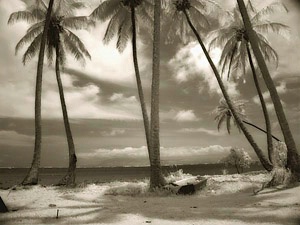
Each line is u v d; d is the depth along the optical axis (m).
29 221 6.59
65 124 18.22
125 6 20.80
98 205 8.95
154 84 14.22
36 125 17.59
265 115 20.94
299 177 11.50
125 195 11.83
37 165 17.05
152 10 21.27
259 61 13.77
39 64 18.12
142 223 6.12
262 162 19.19
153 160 13.30
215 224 5.79
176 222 6.12
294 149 12.12
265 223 5.65
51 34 20.41
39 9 20.02
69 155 17.44
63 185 16.19
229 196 10.40
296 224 5.48
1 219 6.86
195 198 10.40
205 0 22.00
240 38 22.59
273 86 13.29
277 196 8.97
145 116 17.88
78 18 20.91
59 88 19.16
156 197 11.08
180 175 17.89
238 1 14.80
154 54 14.56
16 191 13.66
